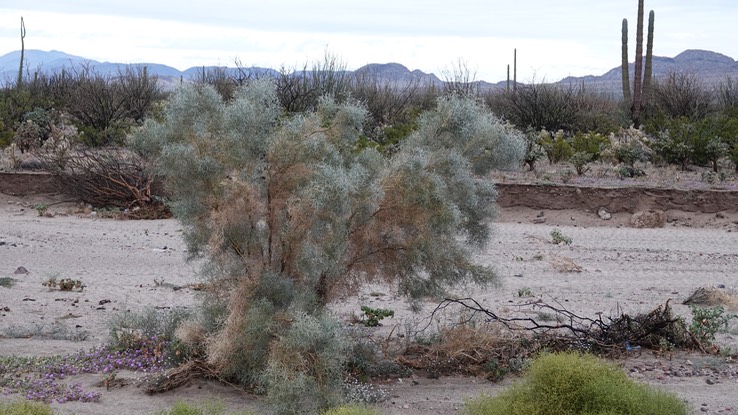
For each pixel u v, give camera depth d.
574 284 13.08
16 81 40.44
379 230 8.02
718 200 19.00
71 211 18.94
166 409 6.92
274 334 7.21
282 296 7.58
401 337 9.39
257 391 7.35
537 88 32.91
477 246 8.88
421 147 8.36
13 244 15.31
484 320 9.27
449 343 8.52
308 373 7.12
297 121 7.84
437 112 8.66
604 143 25.16
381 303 11.30
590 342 9.16
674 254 15.81
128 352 8.45
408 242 8.06
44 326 9.67
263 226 8.08
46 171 20.33
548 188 19.41
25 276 12.80
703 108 34.12
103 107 28.80
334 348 7.01
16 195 19.67
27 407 5.89
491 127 8.55
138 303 11.08
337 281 8.16
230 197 7.61
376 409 6.94
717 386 8.17
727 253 16.03
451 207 7.91
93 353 8.37
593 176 22.09
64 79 37.78
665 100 34.91
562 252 15.77
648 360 9.07
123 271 13.40
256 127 7.74
